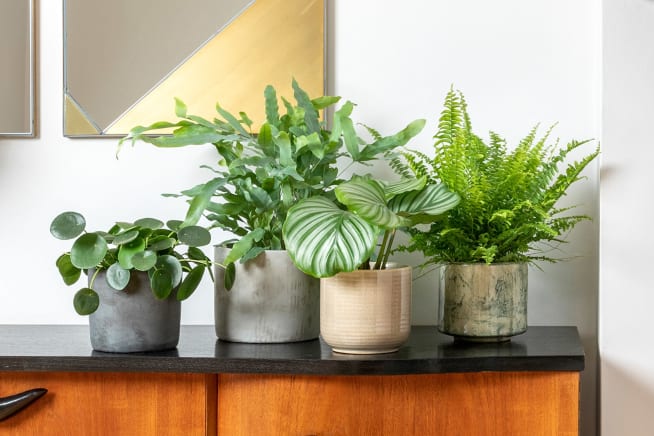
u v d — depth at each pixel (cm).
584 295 133
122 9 142
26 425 105
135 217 142
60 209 143
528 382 101
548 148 134
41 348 112
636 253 118
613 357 119
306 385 103
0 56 144
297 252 97
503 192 112
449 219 113
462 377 102
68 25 143
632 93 119
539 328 130
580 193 133
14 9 144
